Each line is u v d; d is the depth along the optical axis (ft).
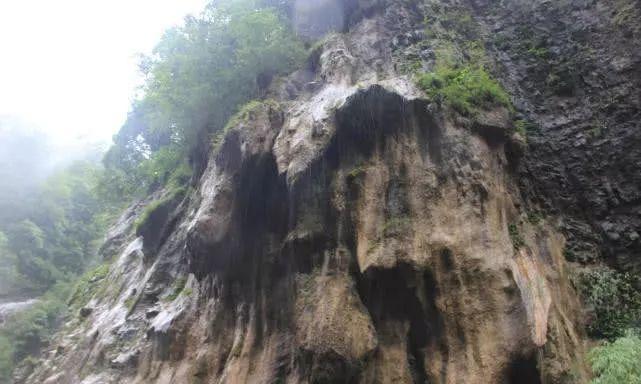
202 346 45.27
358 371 32.45
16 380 85.40
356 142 40.01
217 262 45.27
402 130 39.32
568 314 37.24
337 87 46.85
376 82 42.34
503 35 54.03
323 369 32.35
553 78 48.88
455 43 53.36
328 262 36.86
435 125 38.91
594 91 46.57
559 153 45.75
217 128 59.72
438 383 32.14
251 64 55.83
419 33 53.72
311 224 38.60
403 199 37.11
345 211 37.93
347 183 38.65
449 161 37.76
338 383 32.04
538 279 36.37
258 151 43.68
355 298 34.83
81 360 66.80
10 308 102.73
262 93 54.65
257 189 44.34
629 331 35.09
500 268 33.94
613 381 30.81
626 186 42.09
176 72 63.16
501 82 50.47
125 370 55.06
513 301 32.76
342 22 59.82
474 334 32.30
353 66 50.34
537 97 49.01
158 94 63.26
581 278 39.88
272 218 43.73
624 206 41.70
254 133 44.32
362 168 38.63
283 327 39.70
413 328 34.76
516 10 55.11
